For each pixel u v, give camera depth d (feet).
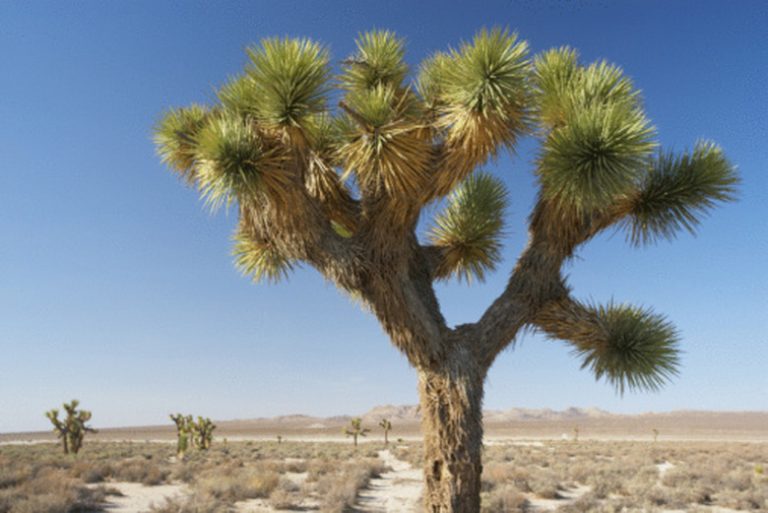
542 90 19.77
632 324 19.97
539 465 102.47
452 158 16.81
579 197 16.44
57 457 104.22
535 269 18.83
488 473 75.56
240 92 17.57
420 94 19.24
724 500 57.72
